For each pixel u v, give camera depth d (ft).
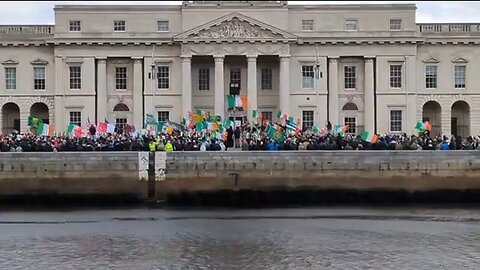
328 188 173.58
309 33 307.78
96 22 309.22
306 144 196.54
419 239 131.23
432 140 219.41
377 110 309.42
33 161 172.04
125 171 172.24
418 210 166.30
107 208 169.27
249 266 112.78
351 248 124.26
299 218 154.40
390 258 117.08
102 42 303.48
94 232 138.92
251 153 173.27
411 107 310.45
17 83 309.83
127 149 192.95
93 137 222.89
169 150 181.47
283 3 309.22
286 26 308.81
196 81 313.12
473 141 226.17
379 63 309.63
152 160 172.45
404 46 309.63
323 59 307.58
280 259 116.88
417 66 313.12
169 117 306.76
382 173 174.50
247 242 129.39
